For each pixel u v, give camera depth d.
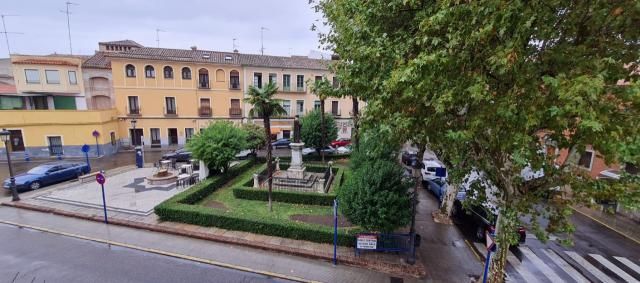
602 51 4.57
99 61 30.34
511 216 5.77
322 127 22.34
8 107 26.70
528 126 4.38
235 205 13.02
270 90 12.00
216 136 16.14
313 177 17.17
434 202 15.25
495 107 4.79
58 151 25.09
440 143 6.72
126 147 29.17
